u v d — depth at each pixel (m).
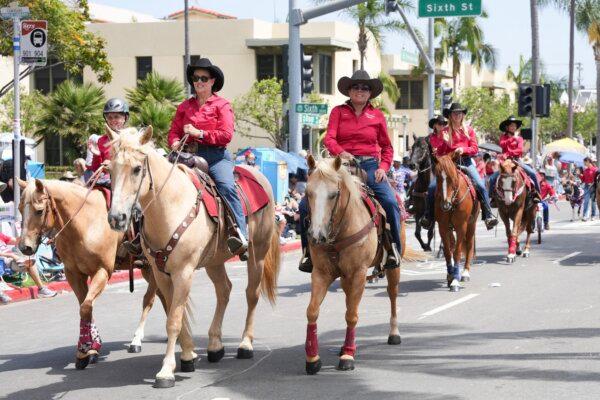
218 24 44.28
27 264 14.38
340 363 8.86
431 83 30.17
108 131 8.00
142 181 7.88
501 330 10.91
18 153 16.11
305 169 26.88
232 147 43.66
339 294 14.29
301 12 21.00
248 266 9.86
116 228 7.60
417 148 18.22
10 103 38.84
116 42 45.47
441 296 13.99
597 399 7.49
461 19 63.69
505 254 20.31
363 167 9.67
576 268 17.52
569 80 57.25
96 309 13.34
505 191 18.19
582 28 57.25
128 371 9.02
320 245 8.56
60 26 31.39
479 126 65.38
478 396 7.69
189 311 9.29
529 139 30.56
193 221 8.40
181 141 9.02
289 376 8.63
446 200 14.03
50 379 8.77
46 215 9.16
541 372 8.54
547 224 27.23
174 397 7.91
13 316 13.08
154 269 8.53
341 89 9.80
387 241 9.44
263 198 9.91
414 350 9.79
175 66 44.91
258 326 11.55
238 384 8.34
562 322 11.39
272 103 40.88
